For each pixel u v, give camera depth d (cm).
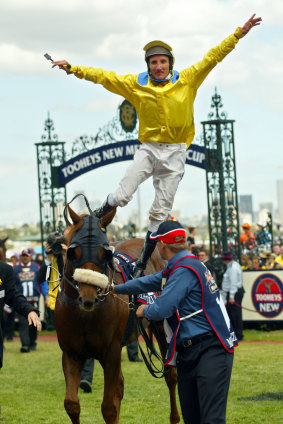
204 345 822
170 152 1061
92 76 1043
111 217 961
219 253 2695
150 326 1174
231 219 2692
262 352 2067
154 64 1034
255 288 2628
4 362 2028
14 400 1462
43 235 2872
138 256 1180
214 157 2670
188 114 1056
